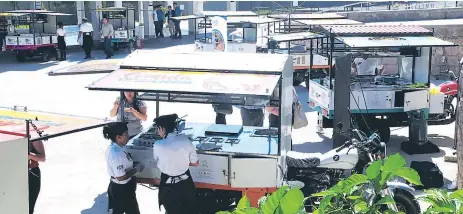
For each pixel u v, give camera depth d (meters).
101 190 8.20
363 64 10.87
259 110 8.76
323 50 12.00
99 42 27.58
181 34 33.84
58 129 4.89
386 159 3.10
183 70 6.54
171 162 5.94
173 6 32.25
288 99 7.13
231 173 6.32
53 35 23.70
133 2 31.66
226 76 6.29
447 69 16.38
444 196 2.96
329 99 9.75
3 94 15.95
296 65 16.53
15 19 23.98
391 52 10.49
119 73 6.54
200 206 6.58
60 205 7.62
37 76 19.31
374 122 9.96
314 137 11.12
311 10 29.62
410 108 9.80
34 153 6.03
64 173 8.97
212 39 18.86
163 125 5.98
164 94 7.50
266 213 2.77
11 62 23.16
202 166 6.40
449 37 16.20
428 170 7.81
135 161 6.66
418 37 9.78
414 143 9.80
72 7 31.28
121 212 6.33
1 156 3.93
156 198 7.85
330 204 2.99
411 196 6.19
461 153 7.55
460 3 29.75
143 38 30.05
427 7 30.91
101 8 27.17
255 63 6.64
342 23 14.85
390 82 10.34
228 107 9.16
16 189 4.04
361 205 2.93
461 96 7.89
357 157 6.71
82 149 10.30
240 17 20.28
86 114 13.31
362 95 9.67
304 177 6.75
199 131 7.41
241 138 7.04
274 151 6.40
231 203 6.66
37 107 14.06
